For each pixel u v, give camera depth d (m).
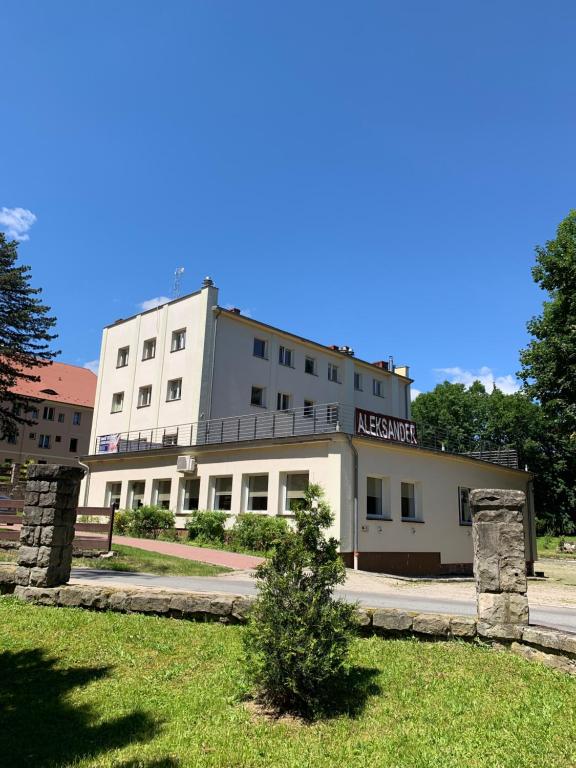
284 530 6.22
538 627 6.93
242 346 31.55
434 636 7.38
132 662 6.79
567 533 60.72
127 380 34.22
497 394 65.94
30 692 5.99
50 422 60.34
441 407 66.19
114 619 8.34
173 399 30.78
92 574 12.13
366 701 5.57
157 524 23.75
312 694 5.44
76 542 14.70
